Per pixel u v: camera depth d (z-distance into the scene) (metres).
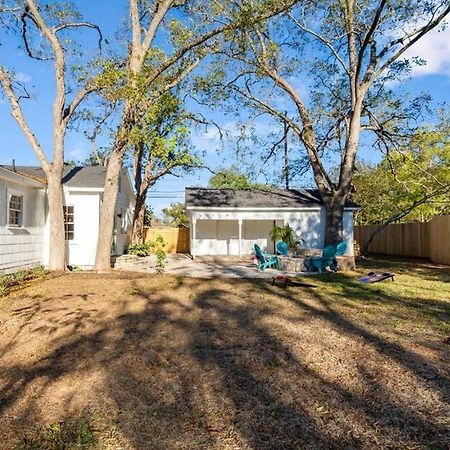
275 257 14.25
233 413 3.25
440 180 18.03
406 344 4.84
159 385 3.80
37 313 6.41
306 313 6.49
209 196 19.95
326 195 15.18
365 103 15.52
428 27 12.63
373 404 3.34
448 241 15.10
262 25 12.43
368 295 8.20
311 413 3.21
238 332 5.40
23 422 3.19
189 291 8.48
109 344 4.97
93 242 13.69
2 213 10.41
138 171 23.39
